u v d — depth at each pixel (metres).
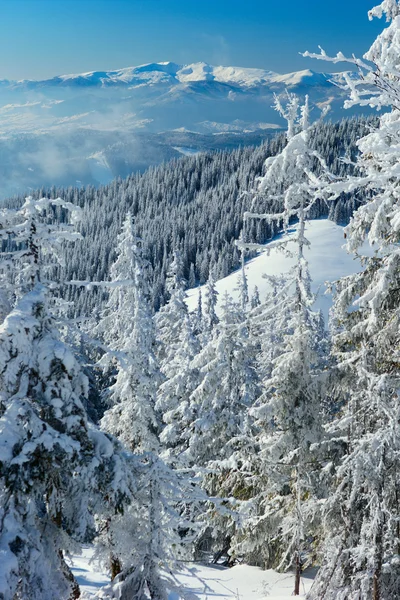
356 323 14.48
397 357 13.25
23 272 9.31
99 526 11.71
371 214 12.54
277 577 20.86
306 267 16.98
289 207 15.31
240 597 18.38
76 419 8.84
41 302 8.92
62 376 8.80
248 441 19.61
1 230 9.06
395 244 11.98
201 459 25.05
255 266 145.50
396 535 13.34
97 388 38.34
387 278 12.63
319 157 13.94
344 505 14.59
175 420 28.03
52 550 9.36
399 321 13.08
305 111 14.17
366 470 12.80
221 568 23.88
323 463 17.41
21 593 8.33
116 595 10.99
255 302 96.00
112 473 9.52
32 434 8.45
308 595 15.14
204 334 43.91
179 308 42.94
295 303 17.64
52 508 9.36
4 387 8.90
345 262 138.38
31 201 9.11
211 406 25.41
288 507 18.30
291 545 17.86
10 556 8.03
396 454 12.62
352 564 13.62
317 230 160.50
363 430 14.36
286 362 17.53
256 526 18.92
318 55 6.57
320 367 18.50
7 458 8.16
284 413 17.78
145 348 25.80
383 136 7.59
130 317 26.72
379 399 12.67
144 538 11.32
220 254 163.12
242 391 24.69
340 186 7.74
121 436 19.92
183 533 20.75
